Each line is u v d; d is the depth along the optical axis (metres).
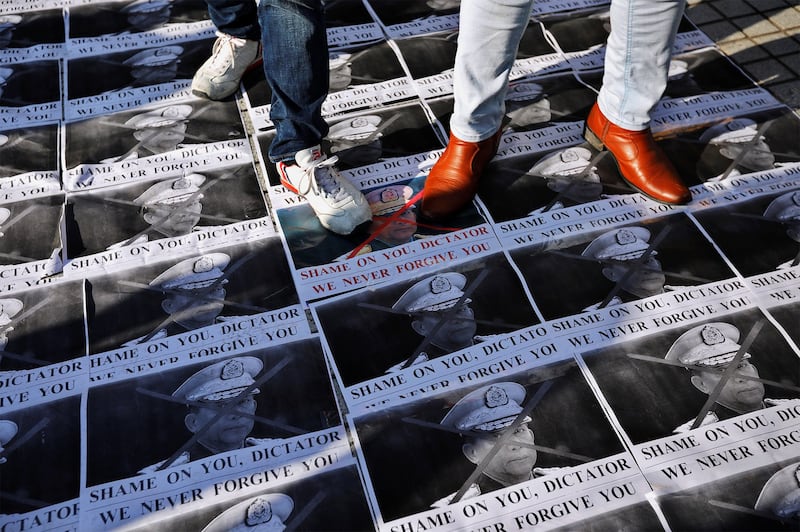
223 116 2.03
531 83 2.14
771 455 1.34
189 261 1.67
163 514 1.26
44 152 1.93
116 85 2.13
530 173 1.87
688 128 2.00
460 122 1.70
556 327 1.54
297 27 1.42
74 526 1.25
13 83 2.12
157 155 1.92
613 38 1.67
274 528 1.25
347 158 1.92
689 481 1.30
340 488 1.30
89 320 1.55
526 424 1.39
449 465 1.33
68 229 1.73
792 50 2.22
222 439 1.37
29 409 1.40
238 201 1.81
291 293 1.61
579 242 1.71
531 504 1.28
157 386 1.44
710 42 2.26
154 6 2.41
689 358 1.49
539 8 2.42
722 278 1.63
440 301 1.59
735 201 1.80
